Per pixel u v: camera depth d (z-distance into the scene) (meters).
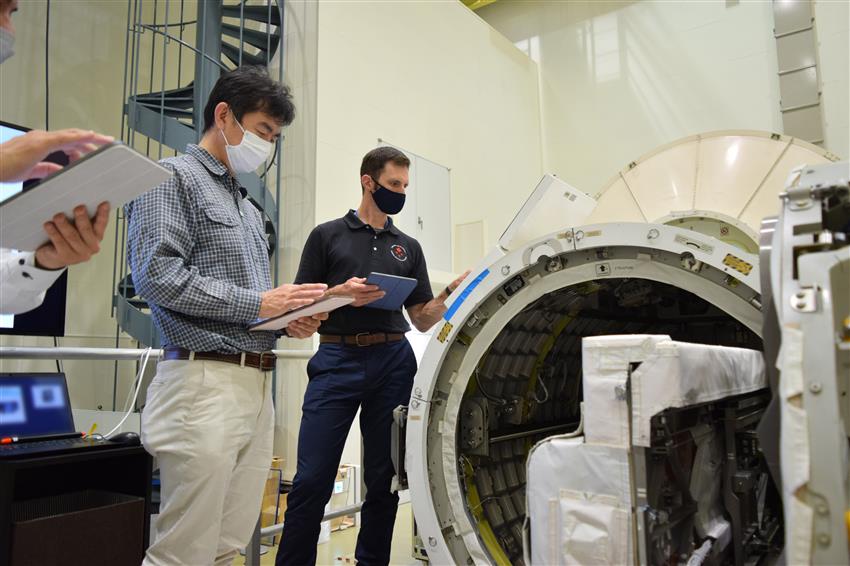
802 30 6.86
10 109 4.69
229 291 1.71
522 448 2.48
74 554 1.70
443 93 7.02
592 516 1.35
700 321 3.06
